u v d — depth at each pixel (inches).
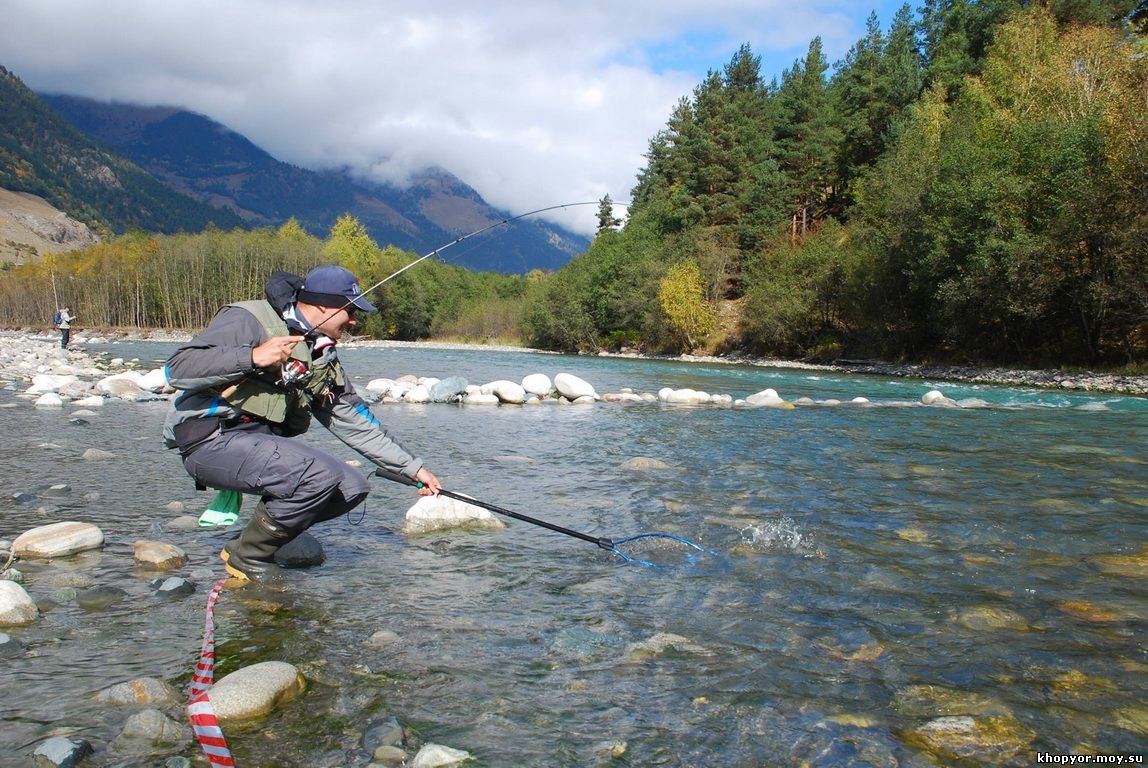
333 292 145.1
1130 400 704.4
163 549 159.3
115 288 2999.5
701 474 274.2
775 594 146.8
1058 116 1181.7
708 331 1919.3
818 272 1631.4
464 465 283.7
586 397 586.2
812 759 87.7
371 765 84.4
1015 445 359.3
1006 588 151.1
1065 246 1042.1
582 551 175.5
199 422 142.8
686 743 91.0
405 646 118.5
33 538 160.9
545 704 100.4
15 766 80.2
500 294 3747.5
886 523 203.9
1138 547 182.1
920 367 1243.2
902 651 119.6
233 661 110.4
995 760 88.2
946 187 1193.4
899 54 2121.1
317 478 144.6
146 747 86.4
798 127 2185.0
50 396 430.0
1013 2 1931.6
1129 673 112.3
